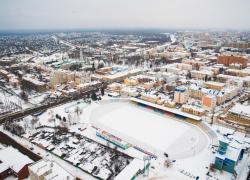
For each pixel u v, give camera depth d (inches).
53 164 6269.7
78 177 6688.0
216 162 7022.6
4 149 7554.1
